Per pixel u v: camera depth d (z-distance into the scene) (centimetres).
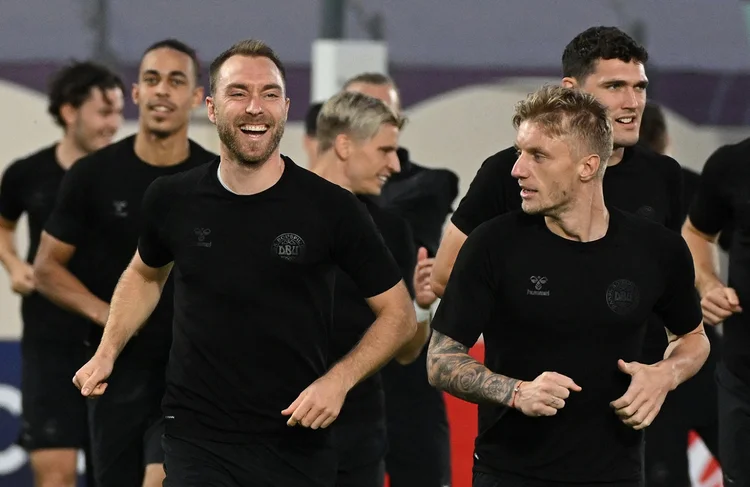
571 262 815
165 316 1141
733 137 1792
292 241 852
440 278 960
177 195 874
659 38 1877
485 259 823
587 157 804
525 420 822
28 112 1697
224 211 858
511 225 827
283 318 855
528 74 1819
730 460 1073
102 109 1434
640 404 792
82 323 1348
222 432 864
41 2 1811
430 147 1722
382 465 1116
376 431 1103
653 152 990
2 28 1794
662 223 970
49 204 1419
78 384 876
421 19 1859
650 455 1219
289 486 873
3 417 1588
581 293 812
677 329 870
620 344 821
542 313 812
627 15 1895
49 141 1702
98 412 1158
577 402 816
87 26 1819
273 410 864
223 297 854
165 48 1159
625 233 828
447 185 1349
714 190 1078
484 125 1730
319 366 879
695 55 1858
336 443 1078
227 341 855
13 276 1372
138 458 1172
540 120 803
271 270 852
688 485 1235
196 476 858
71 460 1352
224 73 845
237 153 842
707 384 1240
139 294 924
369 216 884
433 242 1334
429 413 1301
